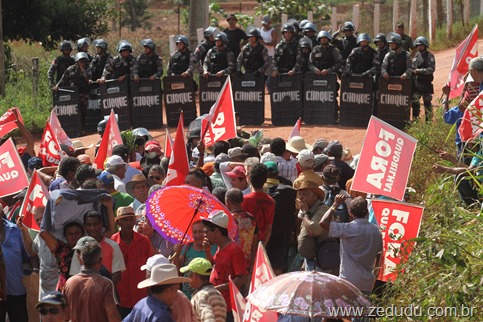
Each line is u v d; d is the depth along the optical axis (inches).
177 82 1024.2
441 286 368.5
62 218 445.7
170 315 345.7
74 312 384.2
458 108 564.1
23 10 1491.1
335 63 976.3
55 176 602.9
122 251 446.9
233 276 416.2
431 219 450.9
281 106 995.3
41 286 474.0
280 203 510.6
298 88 989.8
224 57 1002.7
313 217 473.1
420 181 642.2
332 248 470.9
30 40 1545.3
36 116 1160.2
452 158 501.4
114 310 384.8
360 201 435.5
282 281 335.0
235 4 3065.9
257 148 677.3
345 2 2748.5
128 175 604.1
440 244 388.8
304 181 477.4
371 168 476.4
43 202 505.0
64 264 441.1
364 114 964.6
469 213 445.7
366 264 434.0
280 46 994.1
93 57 1059.9
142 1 2839.6
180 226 451.5
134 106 1029.8
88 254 385.4
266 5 1892.2
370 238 432.1
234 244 418.6
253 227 469.4
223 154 588.1
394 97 936.9
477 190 483.5
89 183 466.6
